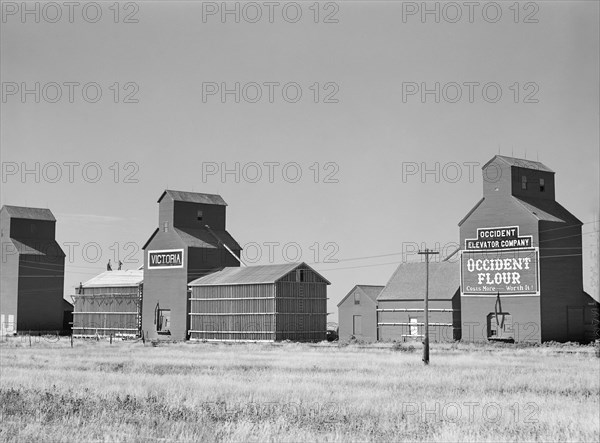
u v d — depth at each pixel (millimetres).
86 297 123375
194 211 113562
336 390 37594
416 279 96375
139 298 115188
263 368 52125
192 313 107188
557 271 84062
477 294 87000
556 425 27469
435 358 61438
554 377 44219
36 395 34625
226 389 37875
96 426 26172
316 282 101625
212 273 109438
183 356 67875
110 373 47406
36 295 133125
